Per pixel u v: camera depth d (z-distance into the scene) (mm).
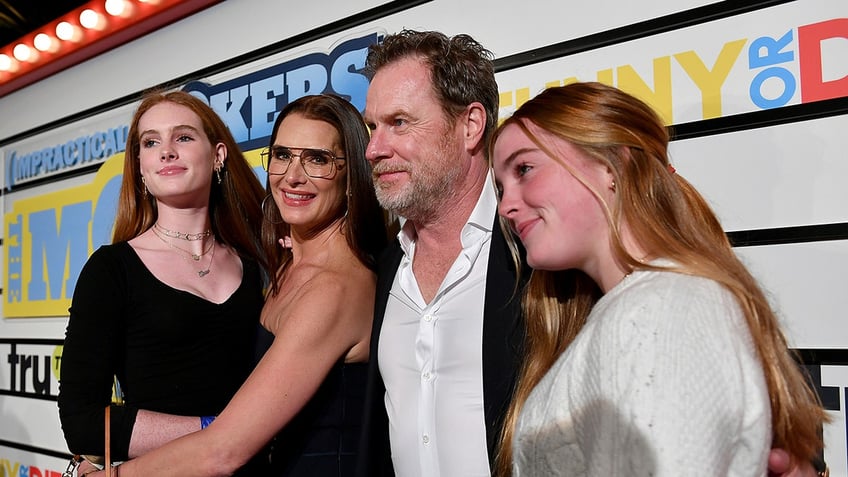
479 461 1218
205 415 1536
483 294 1281
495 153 1005
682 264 820
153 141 1646
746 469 735
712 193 1488
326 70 2180
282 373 1331
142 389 1492
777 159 1416
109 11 2721
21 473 3219
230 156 1771
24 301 3266
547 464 843
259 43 2371
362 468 1353
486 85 1361
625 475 722
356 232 1510
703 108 1506
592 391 784
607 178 912
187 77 2596
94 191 2932
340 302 1403
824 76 1368
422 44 1351
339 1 2158
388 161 1339
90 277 1501
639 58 1595
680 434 686
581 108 913
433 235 1383
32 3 3877
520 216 963
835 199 1351
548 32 1741
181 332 1515
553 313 1064
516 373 1166
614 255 897
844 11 1350
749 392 735
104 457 1448
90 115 2965
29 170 3271
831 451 1342
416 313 1350
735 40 1469
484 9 1858
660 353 723
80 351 1458
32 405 3180
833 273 1349
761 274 1423
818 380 1359
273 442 1458
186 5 2537
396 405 1333
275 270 1660
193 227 1658
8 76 3291
